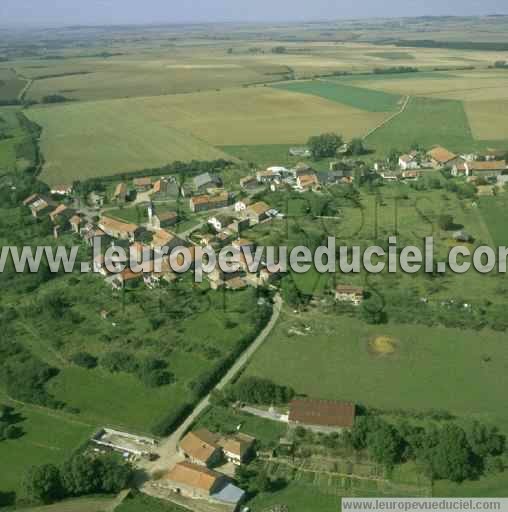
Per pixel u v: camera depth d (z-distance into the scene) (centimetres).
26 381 12088
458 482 9481
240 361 12631
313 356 12725
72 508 9225
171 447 10388
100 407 11481
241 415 11106
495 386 11619
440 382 11781
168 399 11644
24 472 9906
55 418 11244
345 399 11362
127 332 13712
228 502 9069
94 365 12681
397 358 12556
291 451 10138
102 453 10231
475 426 10194
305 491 9400
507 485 9406
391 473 9688
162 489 9506
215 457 10019
